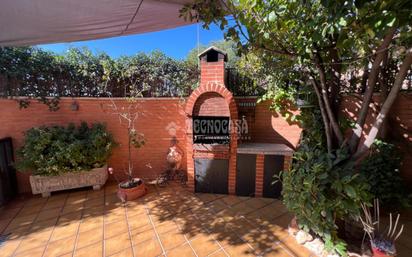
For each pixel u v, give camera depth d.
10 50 3.60
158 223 2.79
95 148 3.77
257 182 3.49
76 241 2.44
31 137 3.45
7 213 3.10
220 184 3.64
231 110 3.38
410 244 2.24
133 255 2.19
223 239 2.43
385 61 2.91
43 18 1.93
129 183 3.69
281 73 3.11
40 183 3.57
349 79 3.60
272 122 4.04
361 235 2.29
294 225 2.54
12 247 2.36
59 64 3.94
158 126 4.38
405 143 3.33
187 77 4.33
